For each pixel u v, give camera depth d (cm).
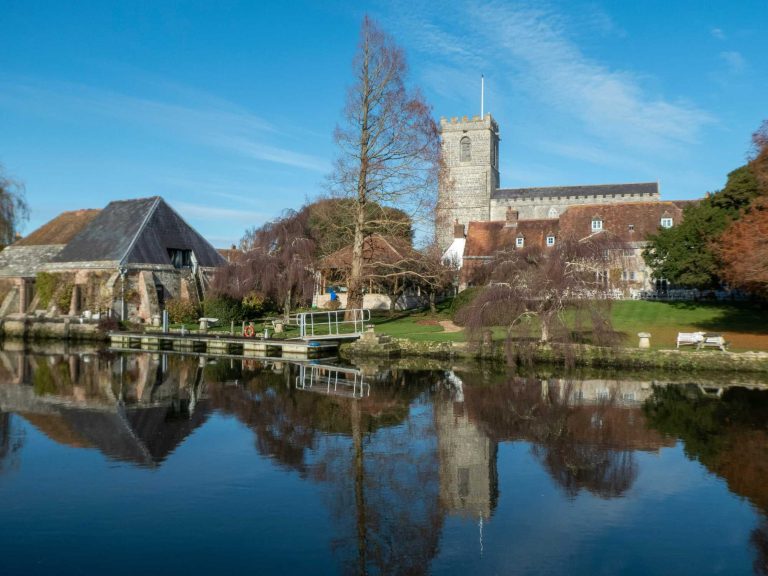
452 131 7656
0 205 4462
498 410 1781
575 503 1066
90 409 1778
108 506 1035
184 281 4625
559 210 7169
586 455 1341
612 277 2834
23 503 1046
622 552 883
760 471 1224
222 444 1411
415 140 3494
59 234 5109
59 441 1430
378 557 863
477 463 1286
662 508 1044
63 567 825
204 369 2611
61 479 1164
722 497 1091
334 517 1002
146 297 4272
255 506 1041
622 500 1077
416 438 1478
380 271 4006
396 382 2273
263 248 3809
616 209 5066
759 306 3697
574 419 1664
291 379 2334
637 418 1675
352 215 3669
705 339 2548
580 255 2497
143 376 2403
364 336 3083
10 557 852
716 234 3275
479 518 1002
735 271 2692
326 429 1559
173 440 1446
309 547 895
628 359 2514
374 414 1728
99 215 4866
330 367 2648
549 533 947
